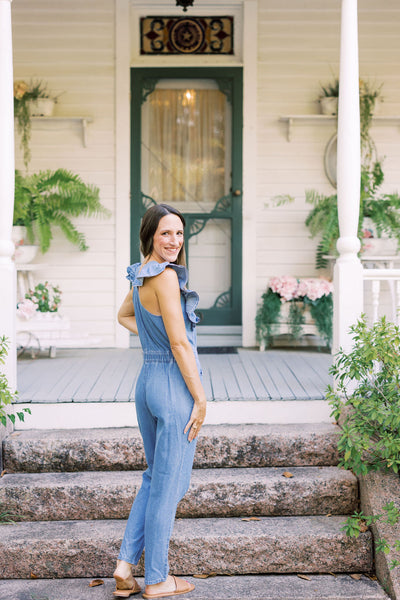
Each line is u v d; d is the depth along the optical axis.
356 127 3.49
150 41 5.48
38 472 3.31
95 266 5.50
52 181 5.14
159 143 5.61
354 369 3.13
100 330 5.52
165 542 2.55
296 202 5.51
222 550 2.88
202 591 2.70
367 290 5.42
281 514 3.12
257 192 5.52
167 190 5.63
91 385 3.89
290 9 5.39
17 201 5.06
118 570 2.61
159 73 5.45
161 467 2.50
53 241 5.47
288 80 5.44
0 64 3.40
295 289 5.09
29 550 2.86
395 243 5.27
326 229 5.10
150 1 5.34
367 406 3.05
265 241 5.54
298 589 2.73
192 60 5.44
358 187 3.53
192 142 5.61
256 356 5.00
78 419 3.52
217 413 3.54
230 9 5.41
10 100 3.43
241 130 5.51
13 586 2.79
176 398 2.50
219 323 5.63
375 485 3.01
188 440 2.53
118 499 3.09
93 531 2.96
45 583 2.82
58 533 2.94
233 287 5.61
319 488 3.12
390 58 5.40
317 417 3.54
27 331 4.79
